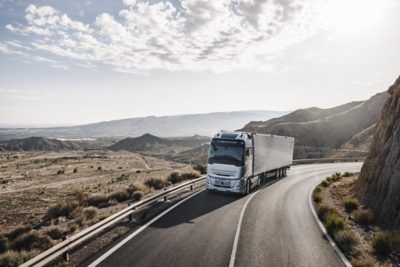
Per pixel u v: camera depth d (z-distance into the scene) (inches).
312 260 355.6
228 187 743.7
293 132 4852.4
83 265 313.1
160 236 414.6
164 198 659.4
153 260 330.3
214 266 322.0
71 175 2315.5
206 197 727.7
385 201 528.4
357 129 4724.4
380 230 475.2
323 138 4746.6
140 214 540.4
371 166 712.4
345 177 1206.9
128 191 737.0
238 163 746.2
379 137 743.7
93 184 1621.6
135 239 399.2
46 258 284.5
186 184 784.3
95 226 374.3
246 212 585.6
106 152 7613.2
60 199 1080.2
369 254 386.3
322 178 1256.8
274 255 364.5
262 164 954.1
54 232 450.9
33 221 633.6
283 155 1256.8
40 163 3683.6
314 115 6815.9
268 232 458.9
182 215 538.6
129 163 4060.0
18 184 1772.9
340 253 382.0
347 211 622.8
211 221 505.4
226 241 406.6
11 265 311.6
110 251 353.7
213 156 771.4
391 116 701.3
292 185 1017.5
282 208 641.0
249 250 376.8
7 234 482.6
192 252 360.2
